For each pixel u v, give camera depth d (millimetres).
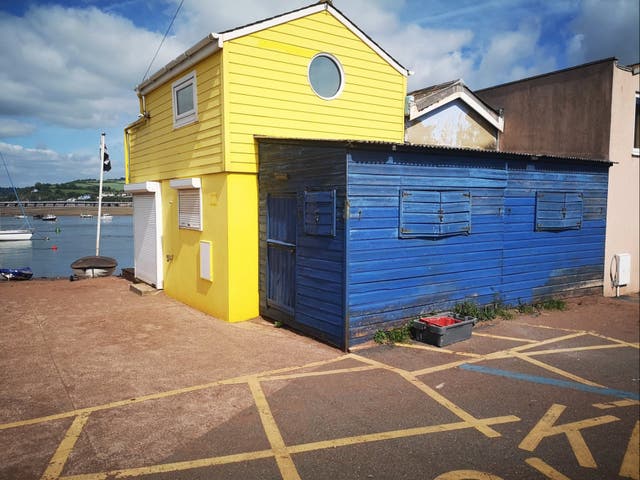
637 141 11359
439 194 7273
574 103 11031
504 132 13047
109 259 15570
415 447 3994
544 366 6035
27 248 36344
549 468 3729
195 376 5602
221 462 3738
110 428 4293
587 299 9836
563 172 9328
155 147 11031
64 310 9305
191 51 8305
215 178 8414
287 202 7578
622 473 3680
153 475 3555
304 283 7223
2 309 9430
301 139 7000
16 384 5367
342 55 9328
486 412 4688
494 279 8328
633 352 6637
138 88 11180
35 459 3766
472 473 3631
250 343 6914
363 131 9773
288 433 4207
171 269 10586
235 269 8203
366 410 4680
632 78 10711
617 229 10828
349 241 6324
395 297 6922
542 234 9102
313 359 6180
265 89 8273
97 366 5965
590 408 4832
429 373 5703
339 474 3590
